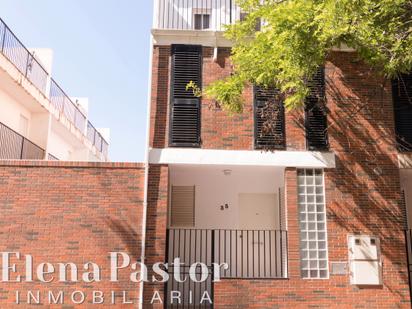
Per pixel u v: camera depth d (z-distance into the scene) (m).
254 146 9.73
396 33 7.55
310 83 9.98
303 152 9.72
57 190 9.16
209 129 9.75
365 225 9.42
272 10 7.75
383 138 9.91
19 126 14.98
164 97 9.91
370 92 10.11
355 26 6.84
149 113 9.73
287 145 9.77
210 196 11.77
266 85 8.55
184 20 10.95
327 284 9.05
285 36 7.28
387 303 9.02
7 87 13.54
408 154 9.86
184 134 9.66
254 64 8.34
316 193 9.62
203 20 11.33
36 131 15.68
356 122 9.97
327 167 9.66
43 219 9.01
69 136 19.00
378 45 7.59
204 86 9.98
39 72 15.76
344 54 10.24
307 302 8.93
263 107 9.89
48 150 15.70
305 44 7.37
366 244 9.20
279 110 9.84
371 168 9.73
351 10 6.70
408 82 10.23
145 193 9.20
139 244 9.00
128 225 9.09
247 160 9.59
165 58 10.14
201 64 10.13
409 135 9.98
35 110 15.66
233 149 9.66
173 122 9.70
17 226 8.95
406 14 7.62
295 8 7.27
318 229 9.42
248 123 9.84
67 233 8.98
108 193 9.22
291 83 7.97
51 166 9.27
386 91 10.18
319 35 7.26
